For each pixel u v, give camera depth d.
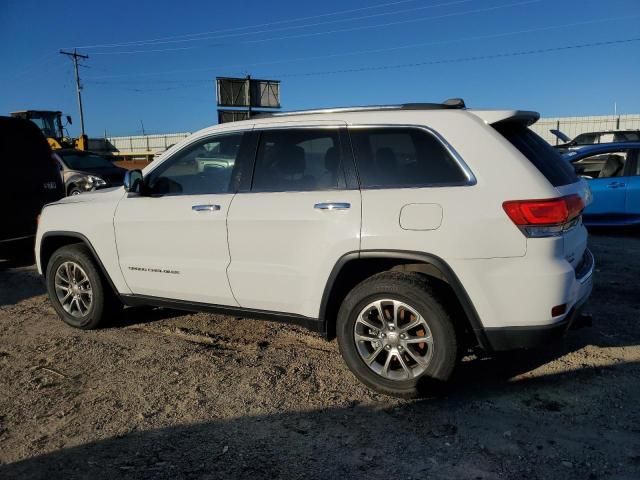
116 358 4.48
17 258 8.86
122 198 4.77
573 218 3.49
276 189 4.01
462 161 3.47
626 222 8.98
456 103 3.77
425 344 3.61
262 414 3.54
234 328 5.15
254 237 4.00
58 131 26.08
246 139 4.23
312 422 3.43
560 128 31.58
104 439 3.29
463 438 3.21
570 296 3.38
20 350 4.73
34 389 3.96
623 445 3.10
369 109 3.92
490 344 3.44
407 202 3.51
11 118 8.42
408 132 3.66
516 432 3.26
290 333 4.99
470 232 3.34
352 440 3.22
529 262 3.29
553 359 4.23
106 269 4.85
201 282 4.31
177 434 3.32
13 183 8.14
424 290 3.48
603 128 30.75
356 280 3.91
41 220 5.27
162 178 4.62
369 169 3.71
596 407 3.51
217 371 4.19
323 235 3.72
